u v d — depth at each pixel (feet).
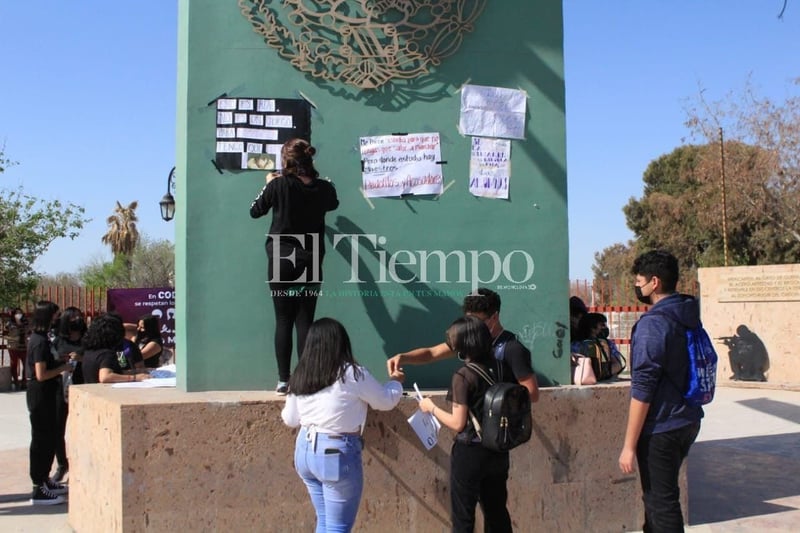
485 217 20.66
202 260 19.25
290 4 19.89
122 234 203.62
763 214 106.42
